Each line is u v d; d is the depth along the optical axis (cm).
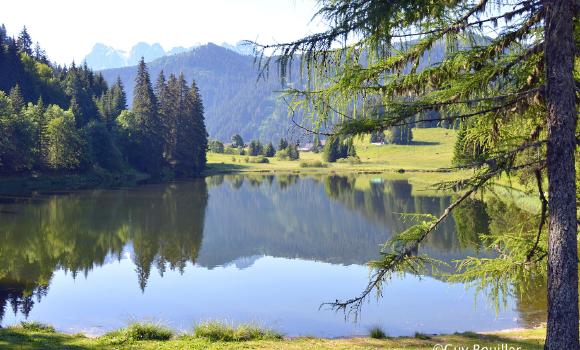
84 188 6031
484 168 577
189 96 9100
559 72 482
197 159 9344
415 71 558
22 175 6072
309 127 546
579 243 700
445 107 552
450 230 3125
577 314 492
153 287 2069
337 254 2928
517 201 2986
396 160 12225
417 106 539
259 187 7331
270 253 2920
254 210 4891
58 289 1980
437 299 1852
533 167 540
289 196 6200
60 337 1183
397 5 466
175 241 3122
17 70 9238
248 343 1188
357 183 8038
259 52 507
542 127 575
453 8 520
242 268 2492
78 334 1256
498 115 552
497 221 2933
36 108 6756
